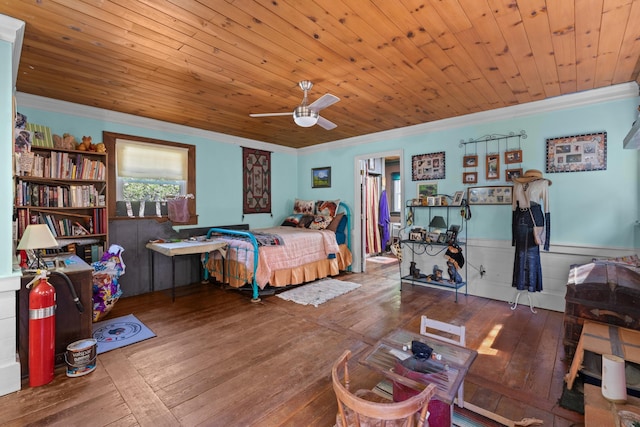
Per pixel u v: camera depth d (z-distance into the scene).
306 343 2.70
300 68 2.66
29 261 2.50
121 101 3.52
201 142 4.91
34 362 2.05
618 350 1.81
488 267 3.97
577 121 3.35
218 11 1.86
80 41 2.20
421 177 4.60
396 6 1.82
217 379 2.15
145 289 4.25
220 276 4.50
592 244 3.29
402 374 1.56
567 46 2.29
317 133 5.14
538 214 3.34
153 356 2.46
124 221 4.07
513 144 3.77
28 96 3.29
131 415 1.78
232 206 5.35
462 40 2.21
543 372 2.21
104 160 3.74
